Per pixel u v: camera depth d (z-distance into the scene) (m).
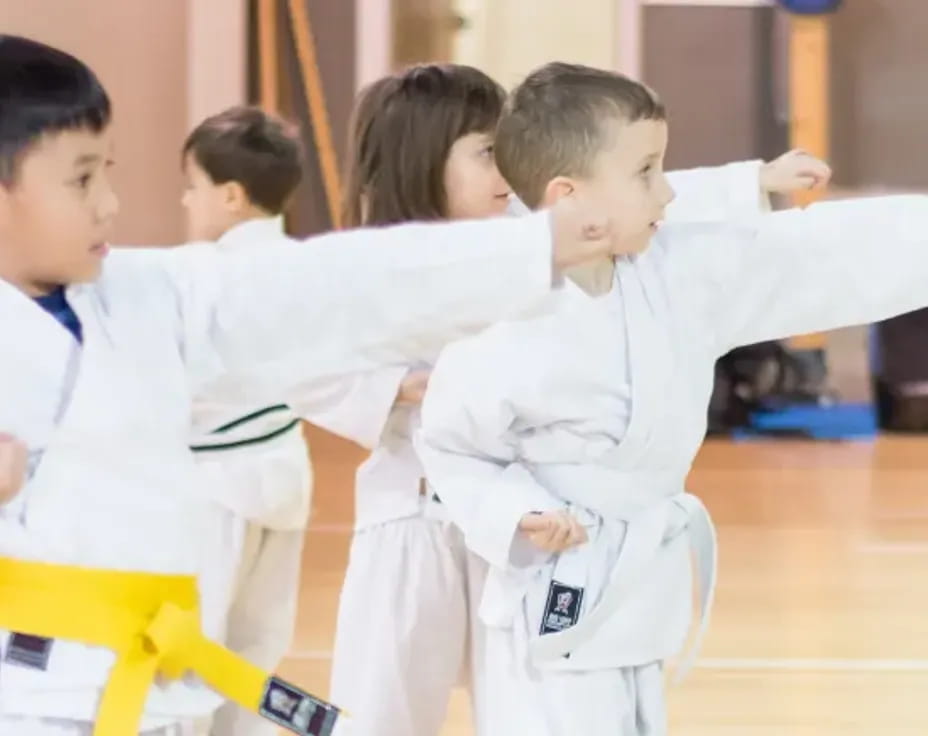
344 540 11.80
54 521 3.68
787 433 16.77
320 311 3.72
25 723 3.62
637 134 4.80
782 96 17.23
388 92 6.00
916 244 4.89
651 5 17.45
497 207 5.90
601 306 4.86
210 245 6.06
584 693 4.86
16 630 3.65
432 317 3.72
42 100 3.57
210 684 3.81
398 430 5.76
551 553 4.93
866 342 17.14
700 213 5.45
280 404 6.00
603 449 4.89
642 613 4.91
